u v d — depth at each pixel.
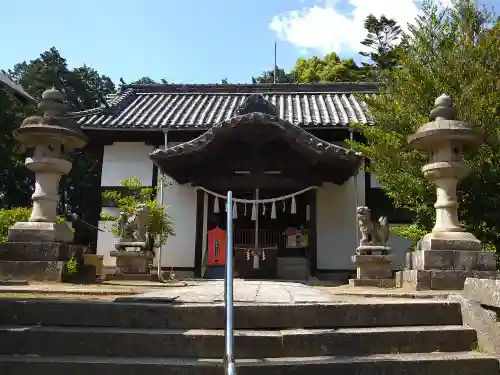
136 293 6.18
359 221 10.41
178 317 4.62
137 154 15.73
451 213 7.47
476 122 9.11
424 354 4.39
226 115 15.98
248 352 4.26
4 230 9.45
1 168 24.98
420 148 7.86
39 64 34.72
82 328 4.53
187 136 15.52
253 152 13.61
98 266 11.88
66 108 8.84
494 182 9.21
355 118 15.15
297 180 13.81
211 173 14.02
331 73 31.55
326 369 4.01
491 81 9.34
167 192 15.38
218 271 13.95
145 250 10.92
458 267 7.14
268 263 14.11
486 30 10.12
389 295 6.25
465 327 4.74
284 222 15.53
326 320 4.73
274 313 4.67
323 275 14.57
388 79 11.48
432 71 10.09
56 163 8.20
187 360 4.09
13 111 24.08
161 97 18.67
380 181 10.88
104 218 13.54
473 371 4.20
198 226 14.45
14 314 4.68
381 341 4.46
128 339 4.29
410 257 7.91
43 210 8.18
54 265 7.75
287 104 17.59
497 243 9.74
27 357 4.17
